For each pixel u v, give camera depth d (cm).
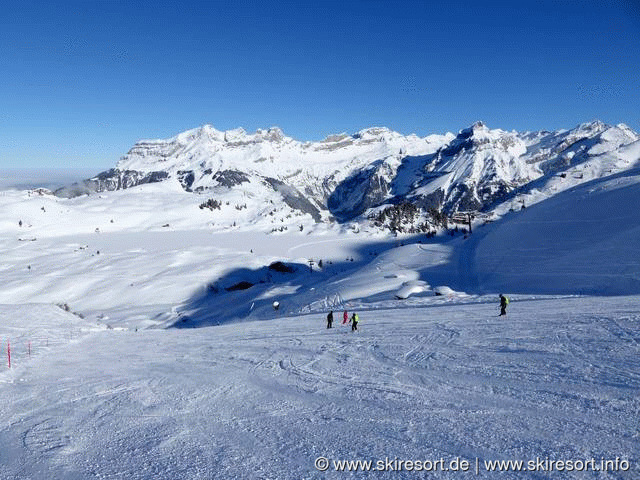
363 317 3712
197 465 1007
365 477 884
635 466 833
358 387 1531
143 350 2948
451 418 1154
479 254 8725
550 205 10912
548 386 1323
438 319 3008
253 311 8412
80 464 1074
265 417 1312
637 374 1320
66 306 12000
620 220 7444
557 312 2664
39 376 2241
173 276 15225
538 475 831
